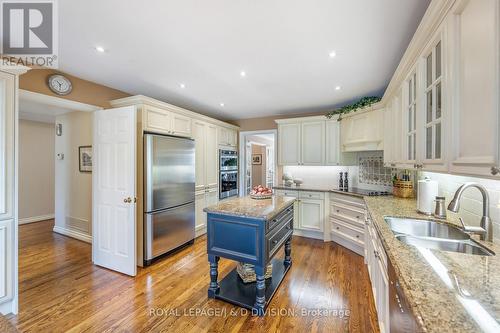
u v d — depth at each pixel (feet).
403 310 3.15
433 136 4.28
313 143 13.43
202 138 13.05
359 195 10.24
